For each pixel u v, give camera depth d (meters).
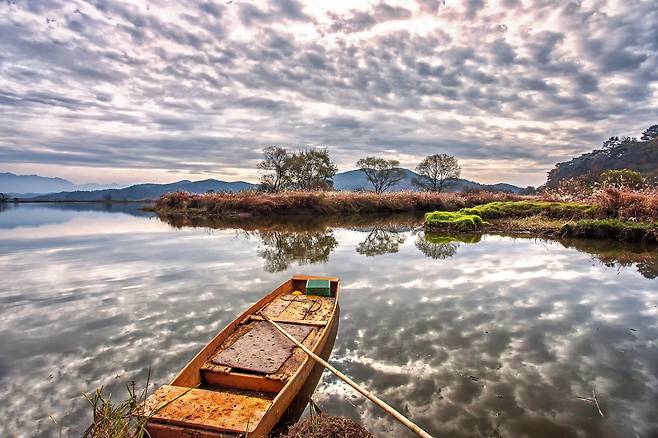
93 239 18.59
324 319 7.05
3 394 5.06
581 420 4.43
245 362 5.22
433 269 11.55
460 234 19.12
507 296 8.87
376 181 50.66
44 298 8.96
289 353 5.52
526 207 23.03
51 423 4.49
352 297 8.80
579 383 5.20
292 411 4.58
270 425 3.98
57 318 7.67
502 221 21.58
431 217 21.72
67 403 4.87
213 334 6.82
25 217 33.25
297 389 4.72
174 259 13.50
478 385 5.14
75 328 7.16
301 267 12.08
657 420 4.44
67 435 4.29
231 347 5.71
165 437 3.74
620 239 15.94
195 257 13.85
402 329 6.96
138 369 5.66
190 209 33.91
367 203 33.00
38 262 13.11
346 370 5.52
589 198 22.34
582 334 6.77
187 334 6.83
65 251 15.23
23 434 4.30
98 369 5.66
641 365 5.69
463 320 7.41
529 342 6.45
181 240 18.11
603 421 4.41
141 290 9.57
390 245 16.12
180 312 7.93
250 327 6.56
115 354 6.10
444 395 4.91
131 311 8.03
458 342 6.43
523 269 11.46
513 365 5.68
